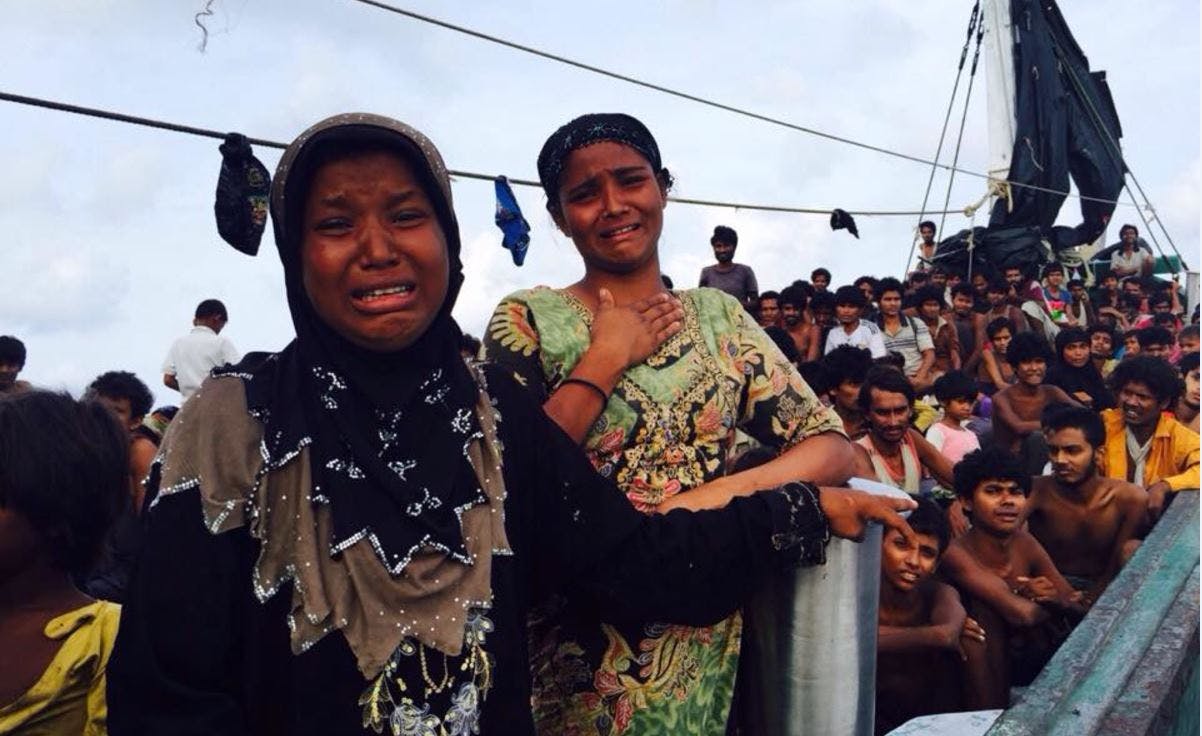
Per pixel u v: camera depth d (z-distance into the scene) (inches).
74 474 76.4
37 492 74.9
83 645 76.2
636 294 84.2
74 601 79.4
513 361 80.4
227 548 56.0
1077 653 106.4
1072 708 95.6
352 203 58.4
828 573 77.2
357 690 55.1
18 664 75.5
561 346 80.1
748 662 83.0
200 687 55.4
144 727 54.4
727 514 72.2
